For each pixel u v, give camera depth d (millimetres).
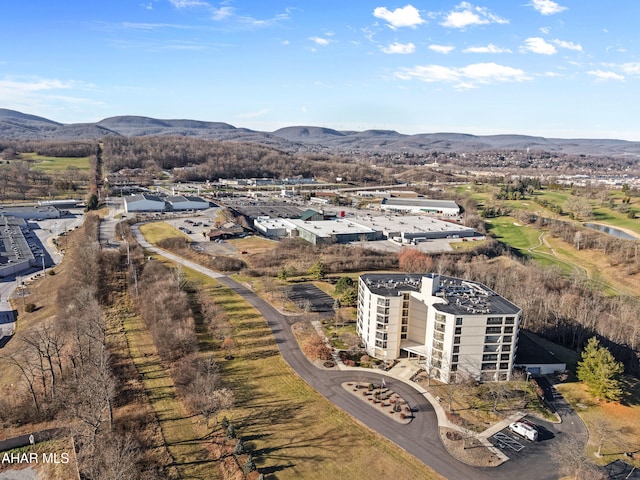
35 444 85812
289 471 78500
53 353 112812
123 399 97688
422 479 77750
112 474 71938
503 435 89938
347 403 98938
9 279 189250
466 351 106250
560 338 142125
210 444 84750
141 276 167375
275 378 108375
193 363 110188
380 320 117062
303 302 155250
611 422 96438
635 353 129125
